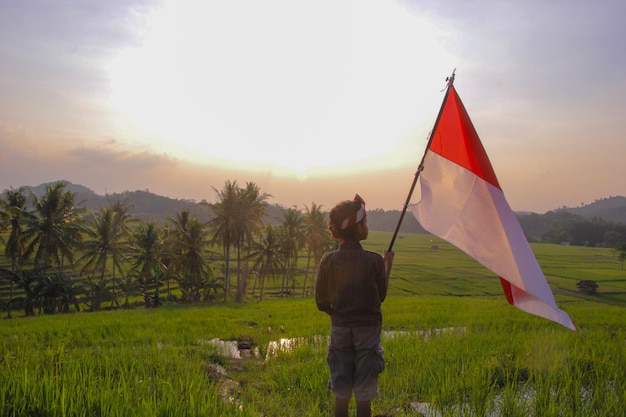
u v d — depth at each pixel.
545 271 97.00
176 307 27.34
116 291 53.50
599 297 64.75
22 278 41.34
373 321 4.01
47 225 45.34
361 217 4.10
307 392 6.22
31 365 6.48
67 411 4.61
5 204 45.62
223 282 72.50
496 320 15.48
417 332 11.96
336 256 4.11
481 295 68.62
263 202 54.09
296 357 8.95
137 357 7.83
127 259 54.03
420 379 6.77
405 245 185.75
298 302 28.89
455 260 131.25
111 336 13.51
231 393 6.43
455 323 15.21
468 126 5.00
